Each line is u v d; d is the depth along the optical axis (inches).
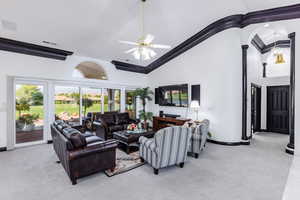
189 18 176.1
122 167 120.0
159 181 100.3
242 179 102.4
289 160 132.9
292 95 148.9
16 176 106.3
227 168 118.4
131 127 181.2
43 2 115.5
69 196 85.0
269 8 154.7
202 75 205.3
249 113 200.2
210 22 185.6
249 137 198.8
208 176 106.5
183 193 87.8
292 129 149.4
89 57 227.0
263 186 94.3
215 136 189.8
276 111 249.3
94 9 131.2
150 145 112.0
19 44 165.8
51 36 160.1
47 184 96.7
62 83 204.5
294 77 146.6
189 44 217.8
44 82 190.9
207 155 145.6
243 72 180.4
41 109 189.2
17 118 175.0
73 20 139.3
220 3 156.2
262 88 260.8
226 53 180.9
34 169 116.7
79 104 223.0
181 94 232.2
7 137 160.2
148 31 190.2
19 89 175.9
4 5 113.6
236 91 179.3
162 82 267.3
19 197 84.2
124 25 169.2
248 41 176.4
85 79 224.7
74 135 97.3
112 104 262.1
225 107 181.6
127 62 263.6
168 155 109.8
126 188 92.7
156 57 262.2
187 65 225.5
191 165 123.7
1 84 159.6
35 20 132.6
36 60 181.2
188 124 177.8
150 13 159.6
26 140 179.8
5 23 133.3
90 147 101.0
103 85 246.7
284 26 153.8
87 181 100.3
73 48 192.2
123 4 137.3
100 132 204.7
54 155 145.6
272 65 257.1
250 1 149.6
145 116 257.6
